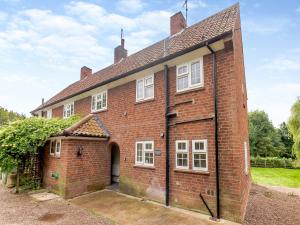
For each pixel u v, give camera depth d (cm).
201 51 817
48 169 1213
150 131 1000
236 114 712
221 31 826
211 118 770
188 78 874
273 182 1814
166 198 861
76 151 1076
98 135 1177
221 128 741
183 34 1195
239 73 909
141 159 1037
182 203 812
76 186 1048
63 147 1083
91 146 1155
